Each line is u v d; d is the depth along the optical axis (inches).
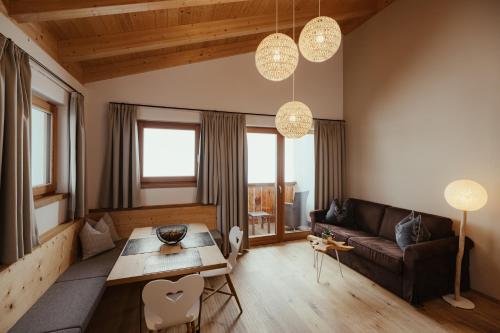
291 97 173.2
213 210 149.6
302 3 128.6
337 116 188.5
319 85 182.4
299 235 181.8
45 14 70.2
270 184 175.9
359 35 173.2
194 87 150.0
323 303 98.6
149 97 141.5
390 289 107.3
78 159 110.7
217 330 82.2
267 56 74.9
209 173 148.3
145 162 144.9
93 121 133.1
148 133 145.3
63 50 99.7
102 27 100.0
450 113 116.3
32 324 62.4
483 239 103.8
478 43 104.8
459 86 112.3
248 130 167.3
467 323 86.6
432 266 100.1
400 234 112.5
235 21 122.0
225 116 152.8
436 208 123.3
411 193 136.3
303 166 183.6
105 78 132.4
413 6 133.7
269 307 95.7
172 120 145.3
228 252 151.0
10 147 61.2
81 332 62.0
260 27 125.7
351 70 181.3
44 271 77.7
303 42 78.0
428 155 127.0
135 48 109.2
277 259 143.0
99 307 96.3
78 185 110.3
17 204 63.6
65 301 72.3
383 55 153.6
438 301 100.1
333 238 130.0
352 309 94.7
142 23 105.8
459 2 111.6
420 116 131.0
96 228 112.6
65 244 93.6
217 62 154.9
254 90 163.5
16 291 63.8
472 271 107.7
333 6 139.9
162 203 145.7
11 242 60.6
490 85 101.0
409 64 136.7
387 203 151.7
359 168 174.7
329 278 119.6
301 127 99.0
